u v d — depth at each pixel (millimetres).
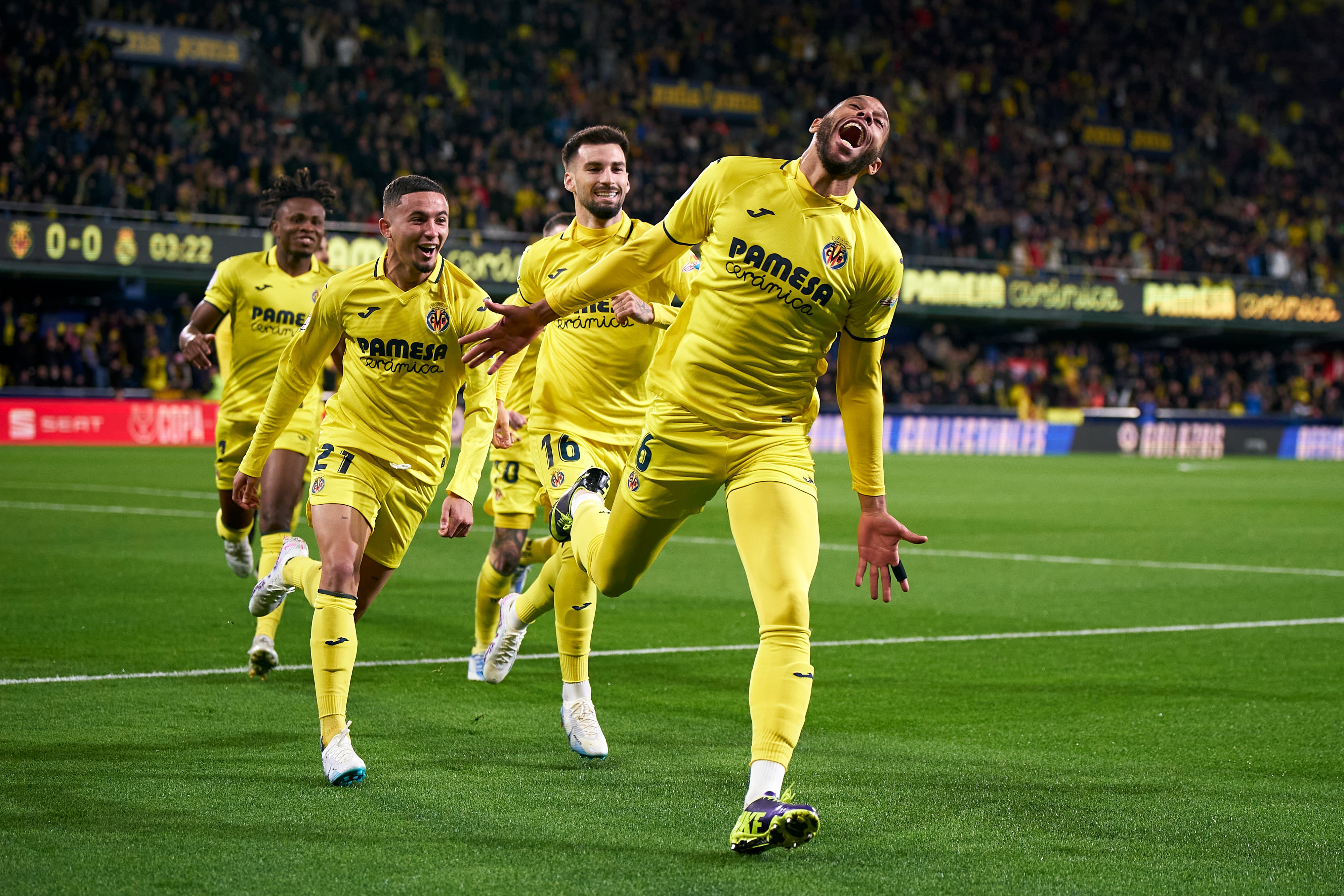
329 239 50938
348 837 7312
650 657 13086
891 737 9922
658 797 8195
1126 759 9328
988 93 75625
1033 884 6699
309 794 8133
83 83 52125
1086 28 81812
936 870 6902
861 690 11680
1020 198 70625
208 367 13812
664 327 9906
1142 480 45344
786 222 7441
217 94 54062
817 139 7352
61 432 48875
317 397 12648
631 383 10781
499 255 52500
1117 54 81688
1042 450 66562
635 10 70125
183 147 52438
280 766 8789
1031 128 74938
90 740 9375
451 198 56250
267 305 13742
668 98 68938
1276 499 36844
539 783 8484
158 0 56594
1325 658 13422
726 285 7566
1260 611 16719
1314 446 72000
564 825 7590
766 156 68062
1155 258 69750
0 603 15508
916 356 65562
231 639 13469
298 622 14609
